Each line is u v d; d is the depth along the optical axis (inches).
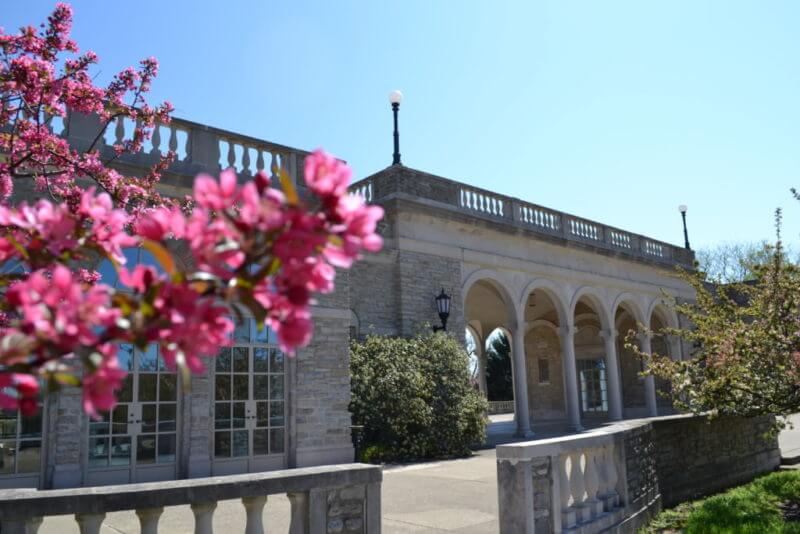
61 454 382.6
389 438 535.5
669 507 353.4
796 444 645.9
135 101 250.5
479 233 723.4
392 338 605.0
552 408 1149.1
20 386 63.1
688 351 1098.7
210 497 153.9
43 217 77.2
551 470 227.9
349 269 552.1
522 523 211.6
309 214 58.5
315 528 166.7
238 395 465.4
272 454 475.8
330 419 506.6
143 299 59.7
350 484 174.6
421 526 281.3
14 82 191.2
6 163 192.2
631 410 1099.3
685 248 1134.4
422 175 674.2
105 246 80.3
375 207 60.7
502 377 1647.4
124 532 268.7
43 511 139.3
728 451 434.9
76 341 57.8
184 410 438.6
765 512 326.0
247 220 58.9
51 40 206.5
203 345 61.1
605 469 274.8
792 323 312.5
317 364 507.5
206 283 61.6
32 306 57.6
